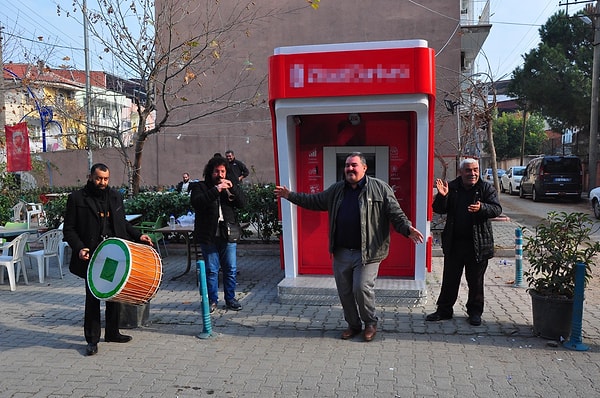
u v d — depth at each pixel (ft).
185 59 36.99
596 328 18.06
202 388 14.08
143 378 14.78
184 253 34.04
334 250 17.12
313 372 14.94
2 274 26.94
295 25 64.80
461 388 13.75
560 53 80.79
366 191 16.63
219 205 20.72
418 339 17.37
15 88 50.49
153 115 74.95
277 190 17.65
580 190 72.54
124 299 16.42
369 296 16.81
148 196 34.65
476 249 18.04
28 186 64.13
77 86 58.95
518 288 23.94
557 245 17.25
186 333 18.57
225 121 70.59
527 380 14.14
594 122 75.00
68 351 16.97
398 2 62.28
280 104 21.03
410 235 16.26
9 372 15.28
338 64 20.40
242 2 61.72
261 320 19.79
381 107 20.48
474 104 47.57
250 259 32.40
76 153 76.79
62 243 30.30
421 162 21.25
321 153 24.17
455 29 60.75
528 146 168.86
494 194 18.01
